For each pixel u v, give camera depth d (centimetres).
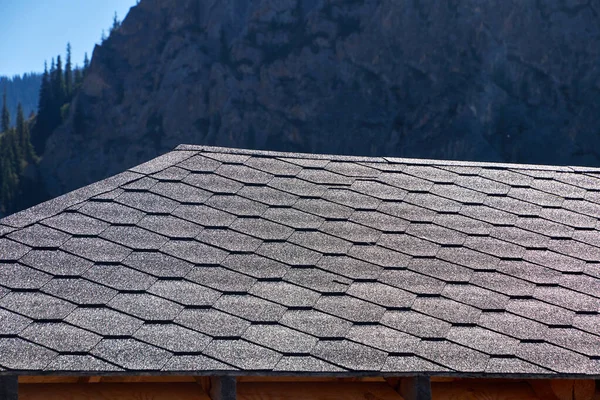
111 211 470
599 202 557
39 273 401
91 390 396
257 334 371
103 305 380
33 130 8494
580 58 6009
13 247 422
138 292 395
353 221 496
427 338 383
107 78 7456
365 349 368
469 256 470
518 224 515
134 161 7012
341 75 6544
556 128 5884
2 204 7275
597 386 448
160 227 460
